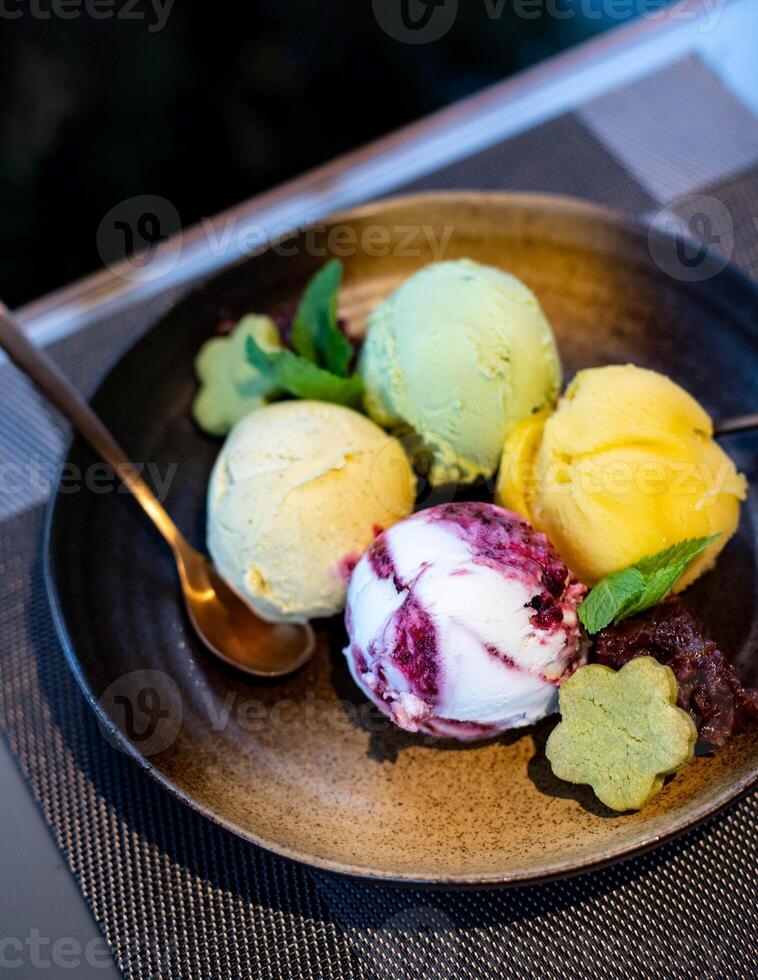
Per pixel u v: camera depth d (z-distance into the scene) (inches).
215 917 12.8
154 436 15.0
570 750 12.7
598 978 12.4
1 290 19.4
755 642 13.4
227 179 20.4
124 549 14.3
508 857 12.4
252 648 14.0
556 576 13.2
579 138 17.5
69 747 13.7
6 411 15.9
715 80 17.8
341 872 11.9
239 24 20.5
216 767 13.2
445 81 20.5
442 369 14.3
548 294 15.6
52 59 19.7
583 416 13.7
